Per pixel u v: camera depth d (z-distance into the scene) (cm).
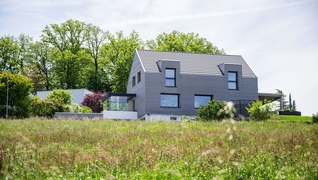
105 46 7300
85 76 7481
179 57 4659
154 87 4284
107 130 2195
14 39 7625
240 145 1484
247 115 4197
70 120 2880
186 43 6900
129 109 4762
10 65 7369
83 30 7500
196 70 4472
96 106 6241
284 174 1030
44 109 4712
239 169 1062
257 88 4550
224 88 4453
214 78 4444
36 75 7112
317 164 1098
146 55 4591
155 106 4262
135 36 7125
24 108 4569
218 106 3269
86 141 1762
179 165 1153
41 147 1546
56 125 2508
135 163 1152
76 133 1981
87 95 6306
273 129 2320
